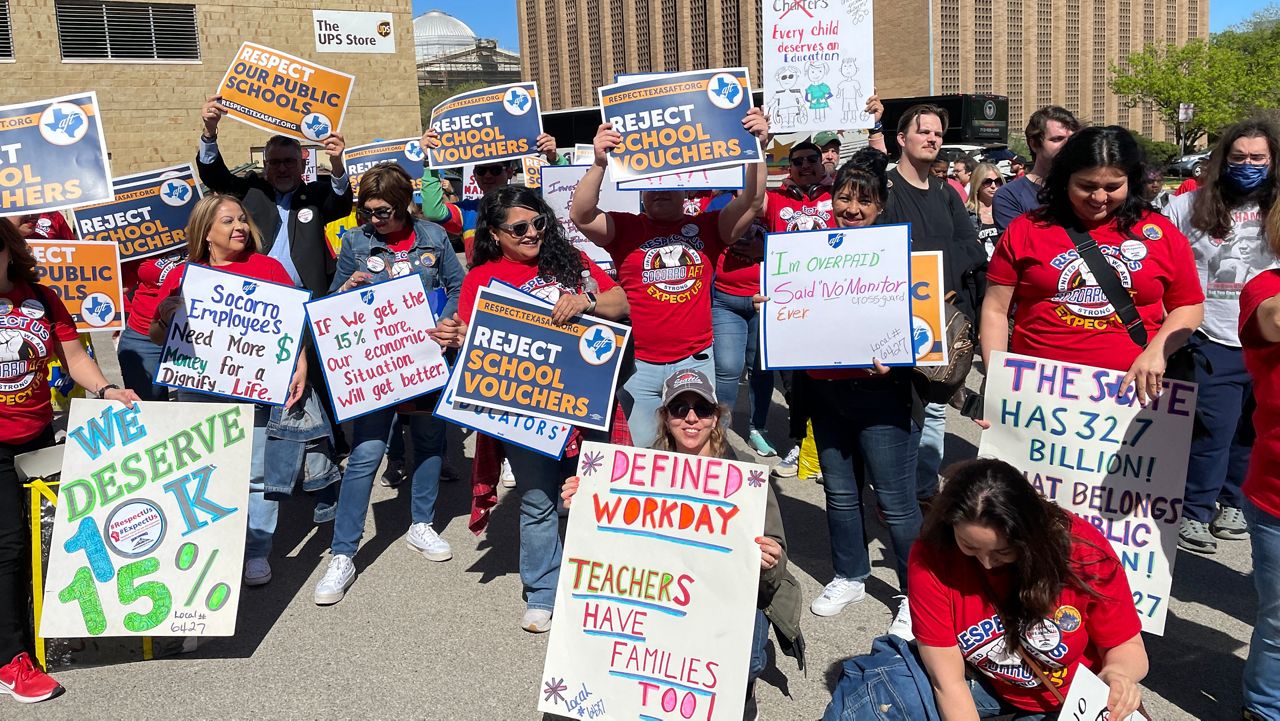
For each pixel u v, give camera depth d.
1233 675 3.94
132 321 6.04
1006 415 3.88
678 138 4.64
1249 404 3.71
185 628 4.11
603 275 4.63
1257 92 43.50
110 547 4.12
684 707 3.25
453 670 4.13
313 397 5.06
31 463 4.04
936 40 45.47
